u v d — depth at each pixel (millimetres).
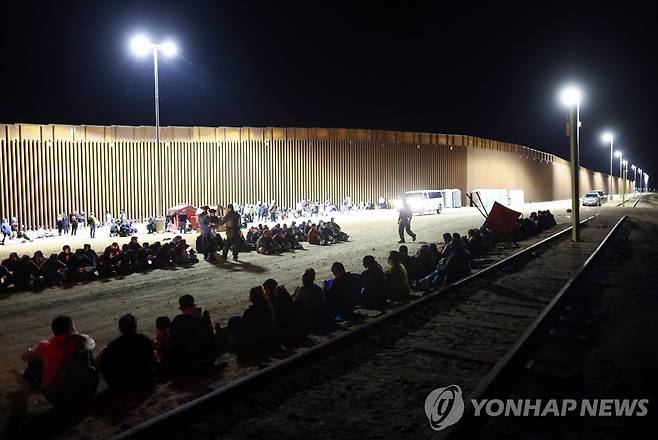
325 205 42438
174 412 5117
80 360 5746
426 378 6695
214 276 14133
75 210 33750
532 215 27500
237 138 40094
